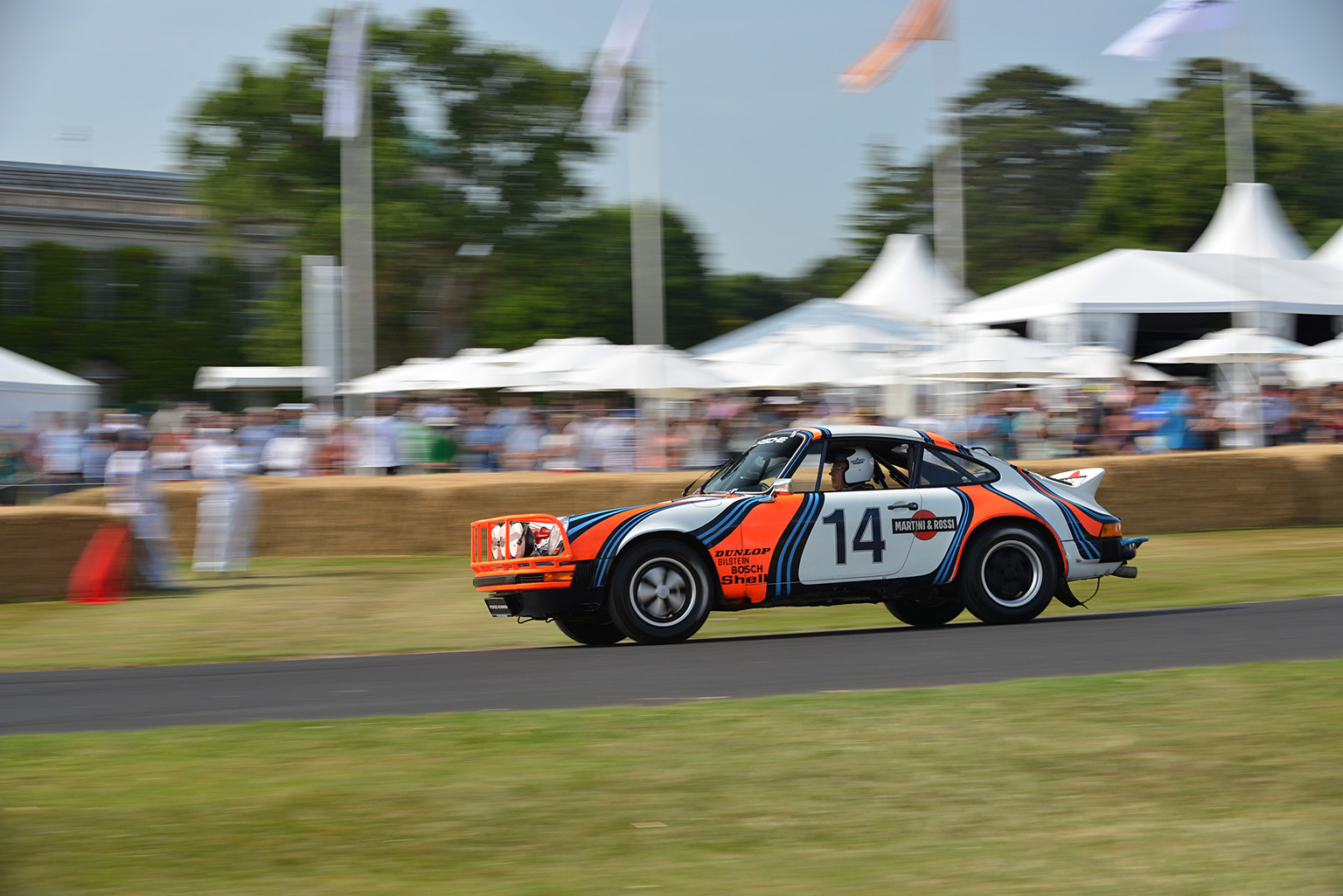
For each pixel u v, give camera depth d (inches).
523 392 1350.9
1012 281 2682.1
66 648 380.8
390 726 239.1
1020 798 183.2
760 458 378.0
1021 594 376.2
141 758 218.1
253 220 1941.4
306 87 1857.8
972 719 231.1
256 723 245.9
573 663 323.6
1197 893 145.7
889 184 2635.3
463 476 689.6
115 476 547.2
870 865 156.5
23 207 2059.5
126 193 2170.3
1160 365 1385.3
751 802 183.3
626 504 655.1
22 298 2069.4
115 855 164.6
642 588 350.9
